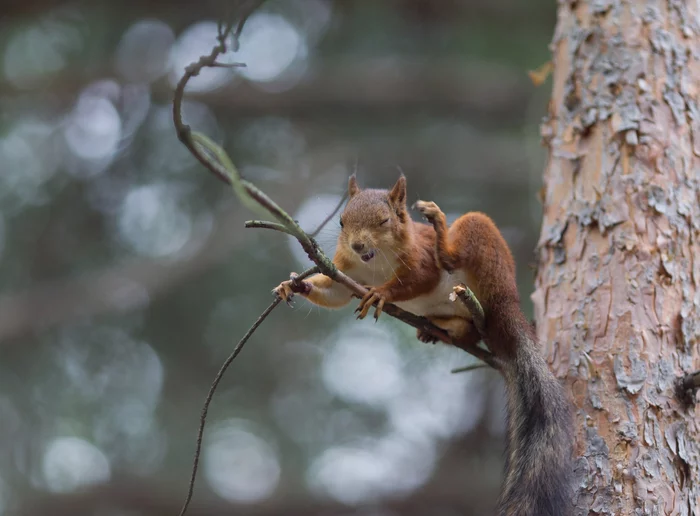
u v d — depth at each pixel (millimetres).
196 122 19281
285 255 18203
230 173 4602
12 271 18641
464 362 16141
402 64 19547
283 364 17766
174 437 17438
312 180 18719
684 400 5918
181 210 18922
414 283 6488
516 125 20016
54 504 16719
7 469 17391
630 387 5941
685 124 6668
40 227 18797
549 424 5906
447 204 19391
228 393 17938
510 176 19000
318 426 17344
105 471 17234
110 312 18031
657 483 5715
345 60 19938
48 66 19516
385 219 6582
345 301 6684
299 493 16656
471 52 19703
